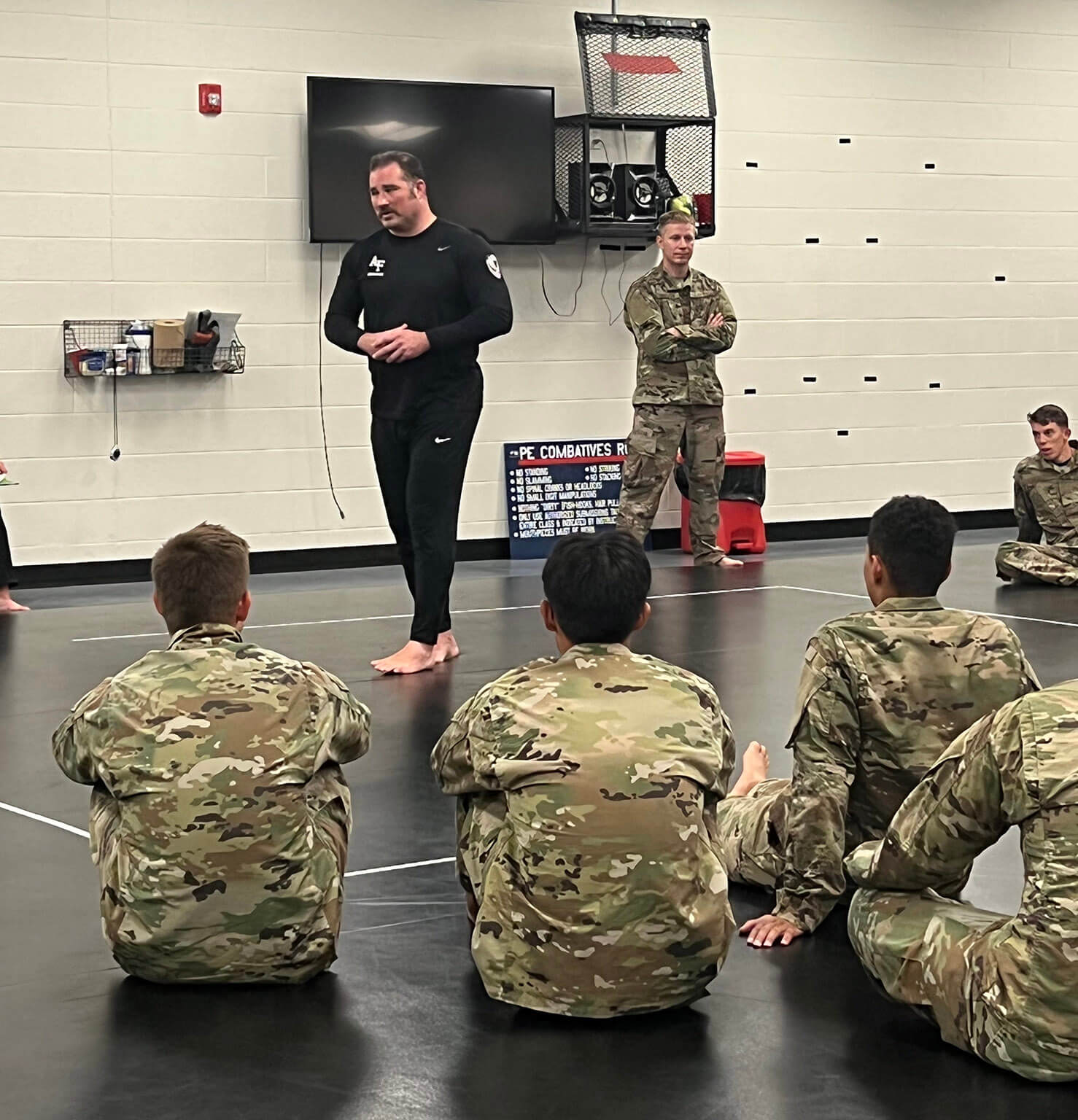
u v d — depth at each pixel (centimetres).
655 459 921
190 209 902
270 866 278
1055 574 815
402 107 930
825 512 1095
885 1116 237
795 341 1073
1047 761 229
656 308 918
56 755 292
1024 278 1141
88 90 873
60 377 878
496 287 587
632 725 264
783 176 1058
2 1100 245
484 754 269
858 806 310
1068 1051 235
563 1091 246
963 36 1099
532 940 268
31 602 830
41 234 870
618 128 990
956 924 255
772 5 1043
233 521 928
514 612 742
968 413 1133
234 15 902
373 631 688
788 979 292
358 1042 265
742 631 680
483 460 994
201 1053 262
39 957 310
